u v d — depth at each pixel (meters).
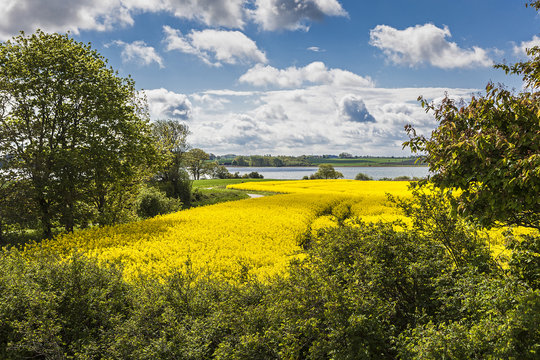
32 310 5.45
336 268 5.30
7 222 18.64
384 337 3.87
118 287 6.64
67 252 13.27
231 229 16.39
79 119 20.61
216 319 5.06
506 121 4.49
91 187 21.98
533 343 2.99
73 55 20.73
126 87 23.53
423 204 5.59
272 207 25.23
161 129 47.50
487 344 3.04
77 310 5.90
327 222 18.20
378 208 24.25
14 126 19.52
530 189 3.84
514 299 3.34
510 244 4.73
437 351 3.04
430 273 4.89
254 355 4.19
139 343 4.84
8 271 6.88
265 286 6.17
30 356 5.46
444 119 4.85
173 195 45.16
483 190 4.20
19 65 19.28
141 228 17.20
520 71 4.77
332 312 3.96
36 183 18.83
